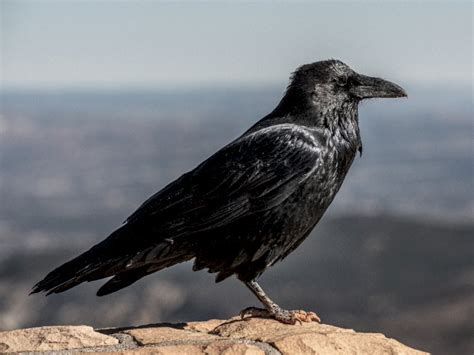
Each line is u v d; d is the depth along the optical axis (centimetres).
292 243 750
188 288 2091
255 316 717
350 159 781
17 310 2083
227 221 730
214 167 741
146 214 732
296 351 576
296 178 736
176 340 603
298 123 768
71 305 2000
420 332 1952
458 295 2239
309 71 781
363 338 594
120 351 567
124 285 745
